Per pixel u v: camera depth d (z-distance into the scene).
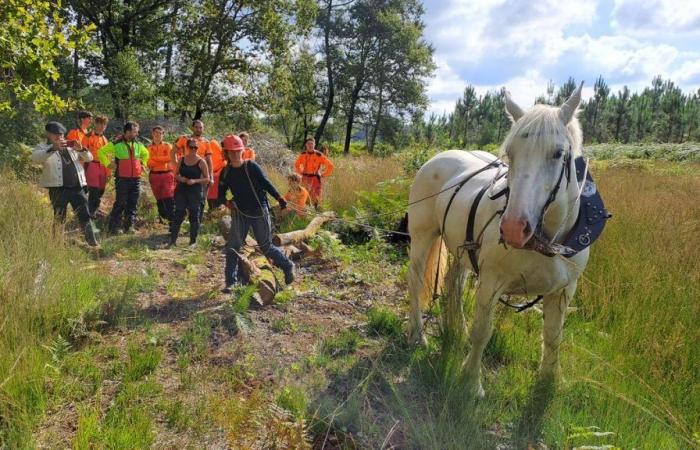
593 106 61.31
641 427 3.26
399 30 41.22
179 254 7.05
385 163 14.88
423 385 3.82
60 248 5.51
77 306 4.50
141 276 5.72
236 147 5.17
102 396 3.45
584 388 3.74
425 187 4.73
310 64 40.50
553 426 3.28
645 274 5.07
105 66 20.58
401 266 6.86
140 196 9.88
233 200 5.35
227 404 3.35
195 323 4.60
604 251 5.71
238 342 4.35
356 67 40.84
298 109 41.25
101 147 8.38
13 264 4.53
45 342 3.88
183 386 3.60
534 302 3.74
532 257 3.24
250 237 6.91
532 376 3.91
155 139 8.70
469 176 4.11
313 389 3.73
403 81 42.53
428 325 4.97
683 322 4.42
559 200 3.01
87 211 6.77
